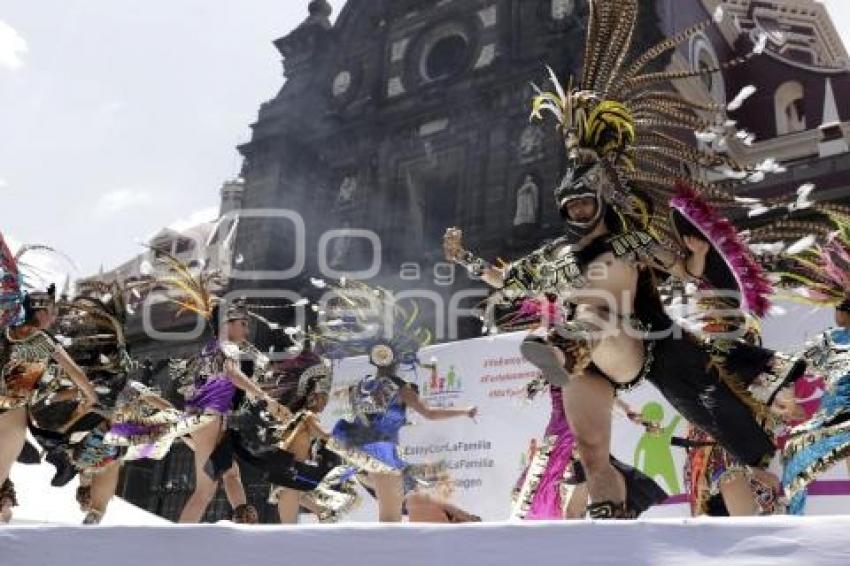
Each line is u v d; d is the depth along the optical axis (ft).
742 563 5.95
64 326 21.58
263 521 57.72
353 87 89.25
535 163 73.20
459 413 21.33
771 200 12.19
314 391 23.91
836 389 13.71
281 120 86.22
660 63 64.85
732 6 89.71
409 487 21.35
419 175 81.41
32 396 18.45
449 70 84.07
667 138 12.26
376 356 21.76
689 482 17.26
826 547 5.79
